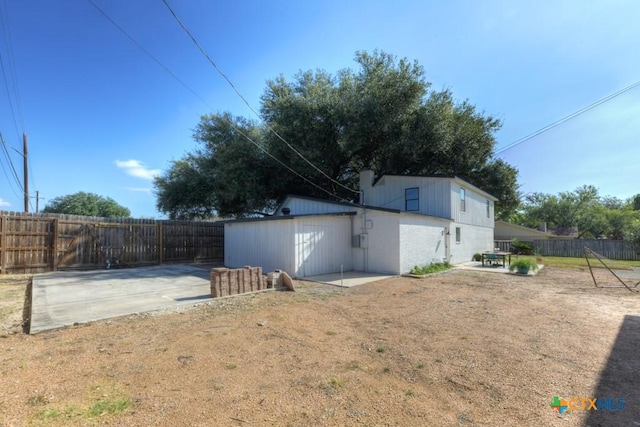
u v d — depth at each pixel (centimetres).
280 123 1742
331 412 259
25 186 1805
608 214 4159
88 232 1244
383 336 459
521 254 2369
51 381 308
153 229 1420
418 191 1567
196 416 250
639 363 364
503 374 335
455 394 292
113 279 987
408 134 1706
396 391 297
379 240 1180
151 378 317
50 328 477
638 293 807
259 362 360
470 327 505
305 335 459
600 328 502
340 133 1694
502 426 242
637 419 252
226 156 1767
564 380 321
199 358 370
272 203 2030
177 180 2020
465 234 1691
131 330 475
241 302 670
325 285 909
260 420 245
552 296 761
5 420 239
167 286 859
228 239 1419
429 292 806
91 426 234
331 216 1184
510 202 2355
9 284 906
